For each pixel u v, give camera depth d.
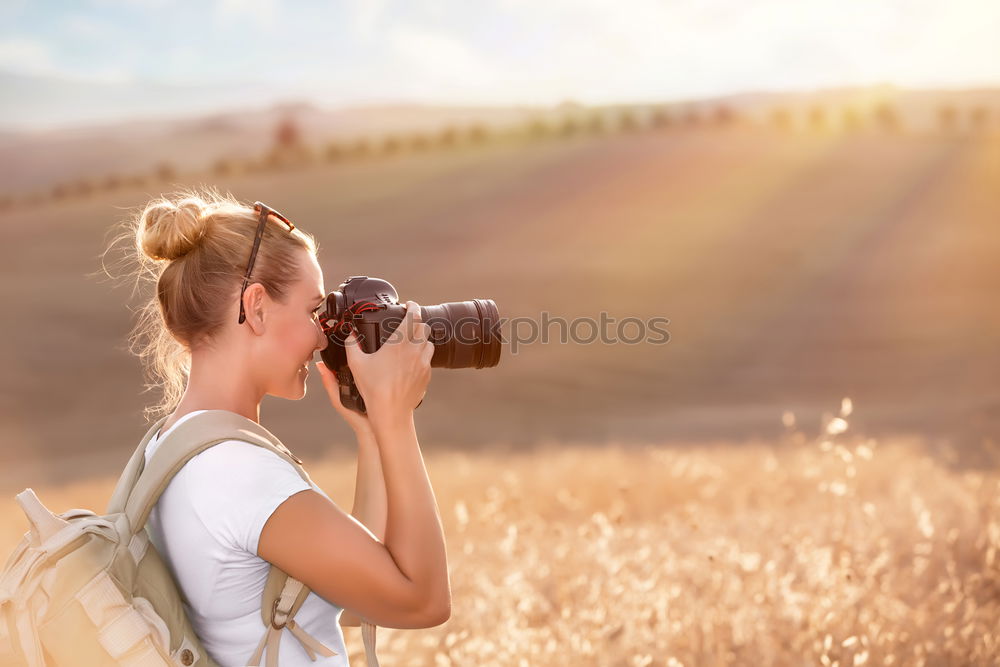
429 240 88.31
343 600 2.17
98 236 89.69
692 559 5.58
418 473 2.27
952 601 4.72
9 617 2.06
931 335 55.59
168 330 2.41
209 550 2.15
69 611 2.03
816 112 170.62
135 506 2.18
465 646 4.25
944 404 34.31
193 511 2.15
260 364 2.37
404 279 75.44
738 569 5.08
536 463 16.64
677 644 4.31
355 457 23.00
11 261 81.62
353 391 2.67
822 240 82.94
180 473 2.19
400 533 2.21
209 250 2.34
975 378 44.97
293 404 41.91
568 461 15.48
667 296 67.12
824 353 52.72
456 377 48.59
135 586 2.12
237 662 2.21
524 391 45.53
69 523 2.13
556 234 87.31
